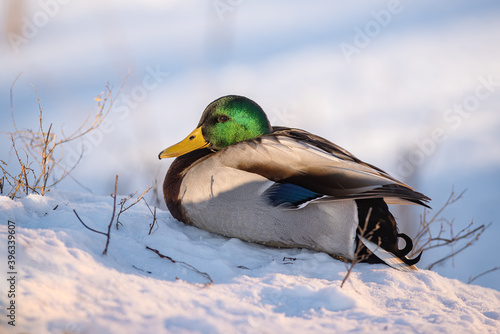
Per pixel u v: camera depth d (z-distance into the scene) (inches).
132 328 180.9
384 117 665.6
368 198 266.2
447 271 414.6
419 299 239.1
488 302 257.4
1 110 617.6
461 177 546.6
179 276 232.5
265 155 267.7
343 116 661.9
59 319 179.2
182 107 668.1
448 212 488.4
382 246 265.1
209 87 716.7
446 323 213.9
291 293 223.3
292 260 267.3
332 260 271.0
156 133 607.8
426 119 659.4
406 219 441.4
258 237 275.6
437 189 526.0
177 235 272.2
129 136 592.1
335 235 266.7
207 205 277.6
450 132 633.6
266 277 237.0
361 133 624.1
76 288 197.3
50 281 196.1
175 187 289.0
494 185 529.7
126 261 237.0
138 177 512.1
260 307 211.9
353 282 245.1
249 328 191.5
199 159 292.8
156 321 186.5
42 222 254.7
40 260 205.3
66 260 209.3
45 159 301.3
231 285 226.7
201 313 196.2
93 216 269.9
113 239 248.7
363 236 263.6
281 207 265.1
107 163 532.1
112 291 199.9
